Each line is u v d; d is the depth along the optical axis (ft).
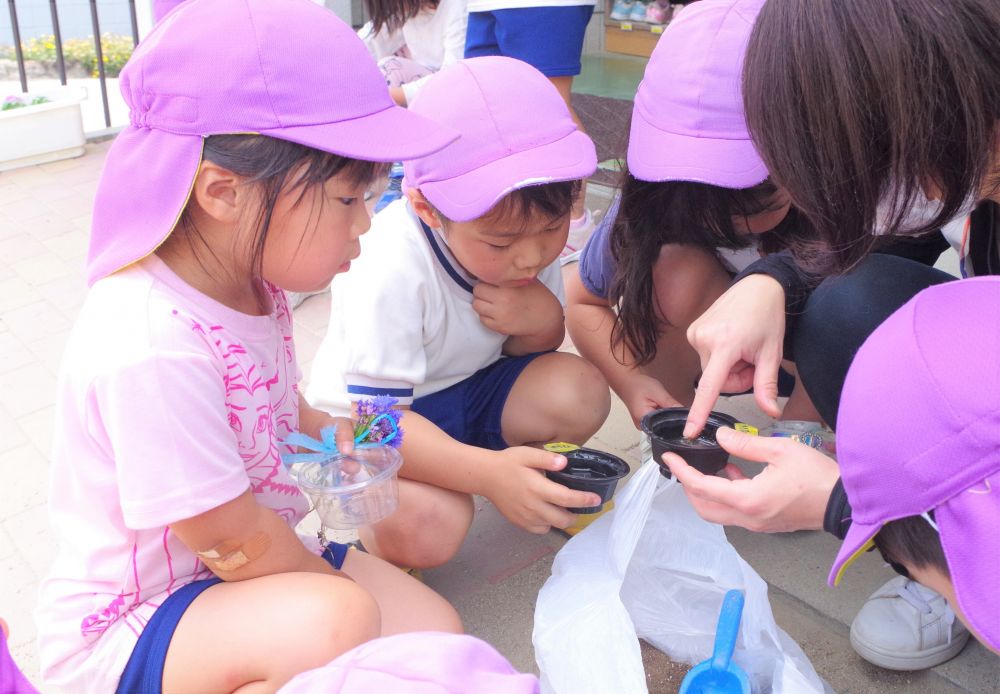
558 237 5.33
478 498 6.63
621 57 17.46
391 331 5.44
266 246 4.10
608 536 5.00
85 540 4.27
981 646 5.12
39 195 12.84
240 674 4.11
